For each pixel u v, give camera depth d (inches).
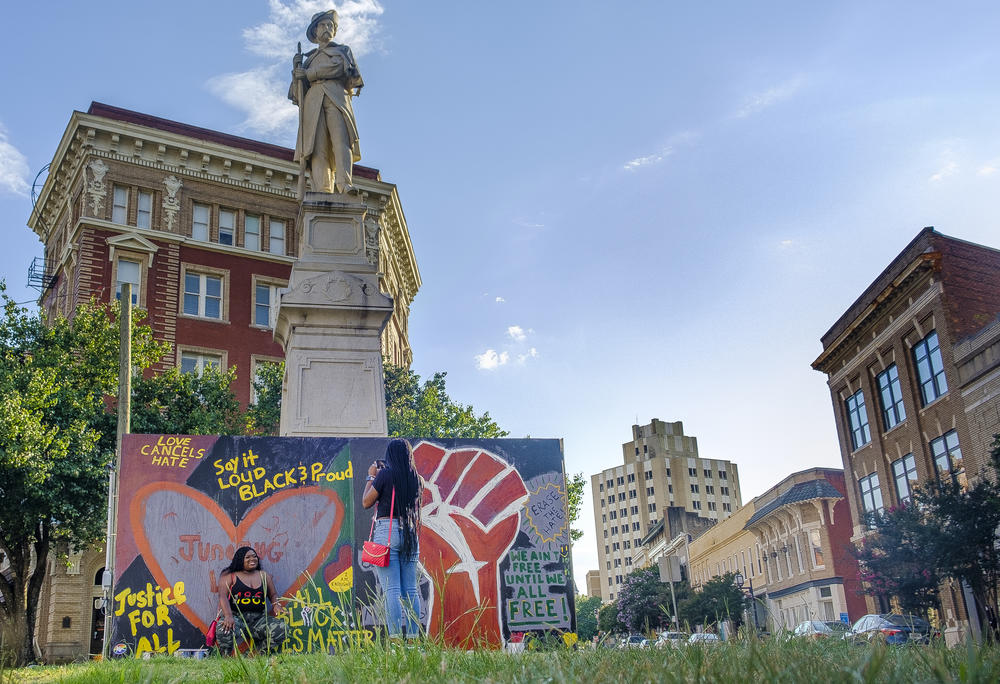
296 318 599.5
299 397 580.1
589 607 3447.3
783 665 160.6
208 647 421.7
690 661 175.0
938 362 1390.3
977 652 154.8
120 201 1740.9
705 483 6441.9
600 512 6702.8
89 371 1208.8
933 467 1418.6
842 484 2074.3
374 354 599.8
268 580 429.1
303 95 688.4
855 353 1670.8
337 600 449.7
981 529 1006.4
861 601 1904.5
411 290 2573.8
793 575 2142.0
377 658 182.7
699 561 3230.8
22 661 1130.7
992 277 1396.4
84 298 1649.9
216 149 1814.7
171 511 457.7
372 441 486.3
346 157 663.8
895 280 1450.5
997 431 1223.5
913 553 1039.0
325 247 626.5
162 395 1291.8
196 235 1804.9
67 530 1235.9
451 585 476.1
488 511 493.0
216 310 1797.5
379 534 366.9
